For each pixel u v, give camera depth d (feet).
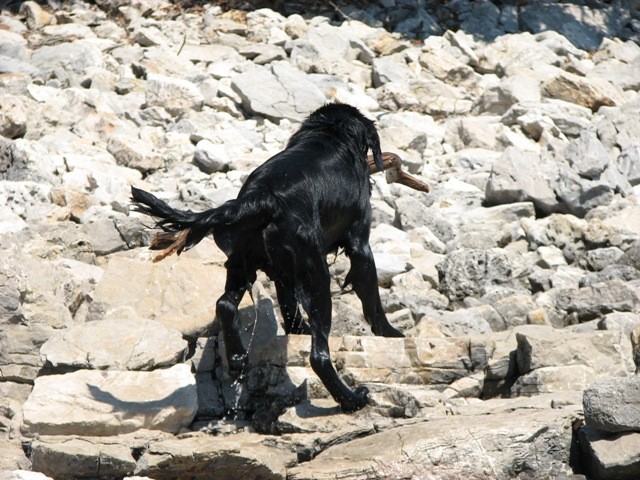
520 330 32.45
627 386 25.86
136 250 41.57
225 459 25.96
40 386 28.91
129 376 29.73
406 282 41.24
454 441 26.43
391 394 29.73
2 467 26.03
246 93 59.36
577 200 49.21
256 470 26.12
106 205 46.26
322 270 29.43
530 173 50.29
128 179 49.90
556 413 27.71
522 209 49.19
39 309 32.83
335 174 30.86
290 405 30.45
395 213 48.06
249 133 56.65
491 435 26.58
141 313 33.88
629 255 43.11
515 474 26.55
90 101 56.49
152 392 29.25
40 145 49.26
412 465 26.00
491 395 32.19
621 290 38.17
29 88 56.95
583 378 30.66
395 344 32.58
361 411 29.55
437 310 39.37
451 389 31.60
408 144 54.70
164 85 58.03
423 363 32.32
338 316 36.81
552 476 26.71
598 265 44.04
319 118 32.89
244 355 29.58
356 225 32.37
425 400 29.81
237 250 29.32
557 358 31.27
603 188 49.34
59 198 45.44
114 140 52.31
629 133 56.90
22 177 46.85
